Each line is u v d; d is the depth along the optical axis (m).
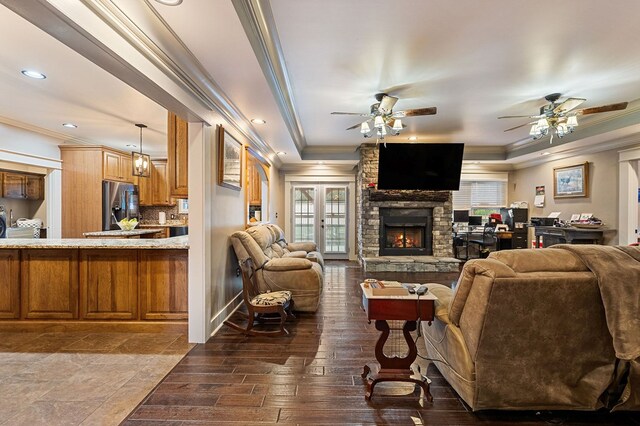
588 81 3.46
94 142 5.90
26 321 3.26
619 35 2.55
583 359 1.81
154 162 7.02
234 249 3.77
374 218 6.64
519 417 1.91
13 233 4.96
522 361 1.81
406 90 3.71
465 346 1.90
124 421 1.85
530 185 7.28
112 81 3.17
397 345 2.96
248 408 1.98
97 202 5.61
